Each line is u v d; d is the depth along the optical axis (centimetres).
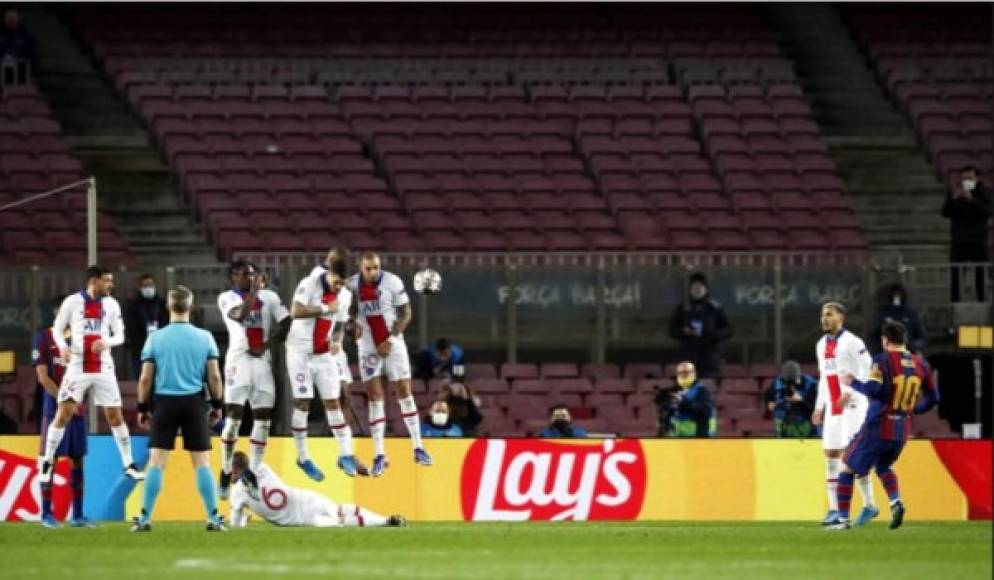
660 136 14275
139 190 13450
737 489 8544
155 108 14075
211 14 15450
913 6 16250
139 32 15162
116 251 12525
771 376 11500
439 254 11394
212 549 6169
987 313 11106
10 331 10862
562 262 11912
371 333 7956
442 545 6372
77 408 7575
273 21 15512
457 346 11300
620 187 13550
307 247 12588
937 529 7506
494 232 12912
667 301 11594
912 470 8600
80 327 7575
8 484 8212
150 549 6178
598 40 15725
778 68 15412
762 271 11581
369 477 8381
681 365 9631
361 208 13062
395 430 10756
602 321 11519
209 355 7088
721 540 6706
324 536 6800
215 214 12875
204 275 10881
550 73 15200
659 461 8525
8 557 5872
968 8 16188
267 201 13062
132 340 10638
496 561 5734
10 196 12812
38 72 14675
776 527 7738
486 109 14425
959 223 11525
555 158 13888
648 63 15438
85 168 13675
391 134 14000
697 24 16000
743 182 13700
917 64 15625
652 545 6425
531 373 11450
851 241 13238
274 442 8388
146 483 7056
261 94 14388
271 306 7638
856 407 7638
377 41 15512
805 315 11612
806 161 14100
